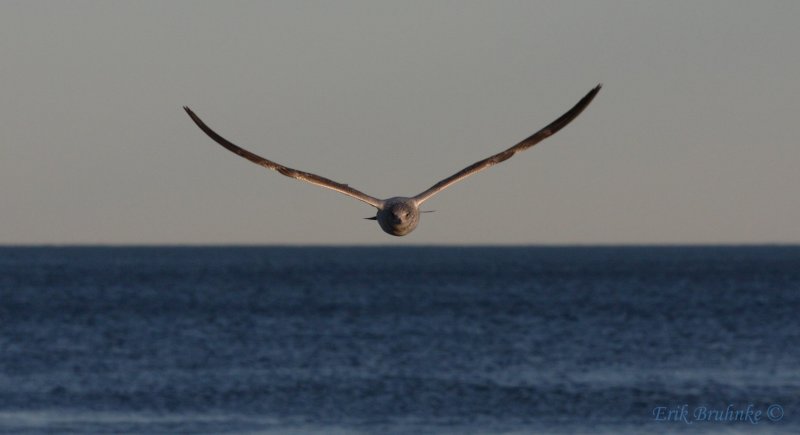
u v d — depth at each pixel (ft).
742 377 153.38
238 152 46.16
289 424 121.60
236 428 119.65
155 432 117.39
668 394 138.62
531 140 45.88
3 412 128.77
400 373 160.04
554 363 171.32
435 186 47.62
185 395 140.46
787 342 201.05
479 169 46.52
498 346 197.36
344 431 117.91
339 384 148.97
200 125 46.11
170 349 193.98
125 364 171.94
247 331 229.25
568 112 45.29
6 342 207.21
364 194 47.42
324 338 213.05
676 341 205.16
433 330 229.86
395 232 46.80
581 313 277.44
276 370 163.84
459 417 125.29
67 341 209.36
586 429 118.52
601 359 176.55
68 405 133.49
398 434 116.26
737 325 238.89
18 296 356.59
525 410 129.08
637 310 287.07
